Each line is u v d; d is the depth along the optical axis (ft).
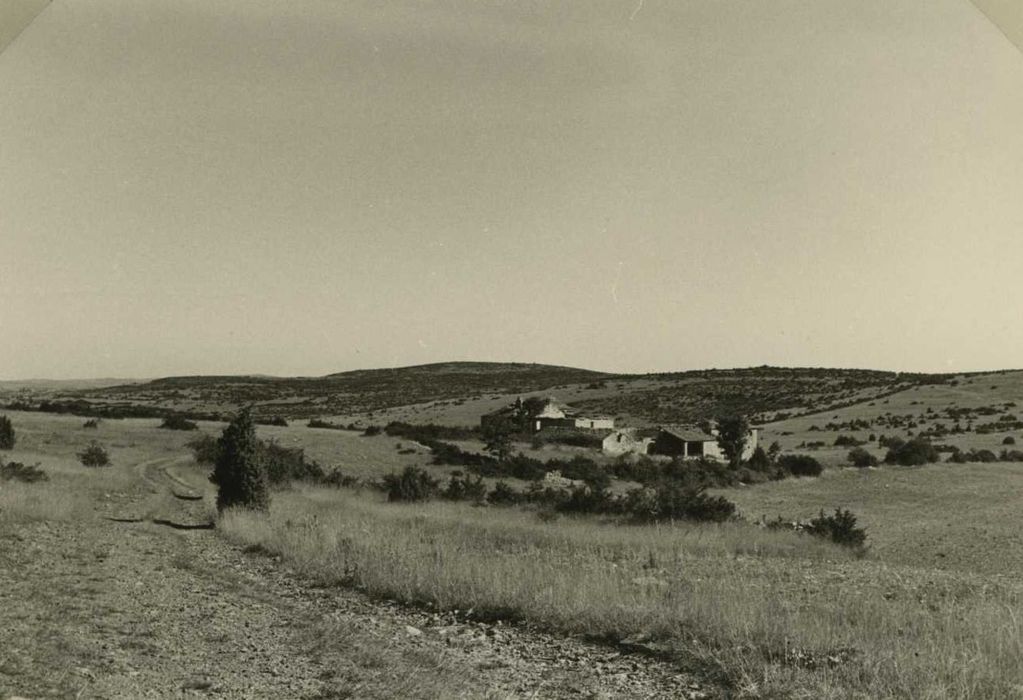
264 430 245.65
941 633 32.89
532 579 44.06
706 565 65.10
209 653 30.76
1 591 38.19
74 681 24.58
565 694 27.53
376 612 41.60
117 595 40.93
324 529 67.56
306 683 27.14
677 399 491.31
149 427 233.55
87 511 84.48
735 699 26.23
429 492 130.82
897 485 191.93
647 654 32.71
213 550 63.82
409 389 635.66
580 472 191.72
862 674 27.20
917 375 517.14
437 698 26.09
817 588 53.72
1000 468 218.18
